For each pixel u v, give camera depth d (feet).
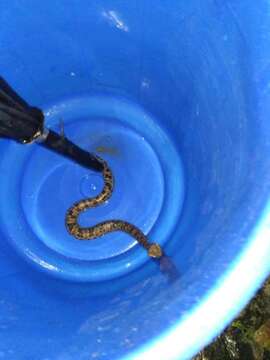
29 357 1.21
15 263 2.10
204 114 1.80
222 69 1.56
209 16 1.53
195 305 1.13
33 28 1.94
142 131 2.31
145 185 2.25
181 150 2.18
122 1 1.81
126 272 2.10
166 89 2.08
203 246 1.37
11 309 1.54
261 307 2.42
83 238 2.19
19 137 1.60
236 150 1.44
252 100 1.32
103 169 2.18
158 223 2.18
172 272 1.56
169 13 1.72
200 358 2.39
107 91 2.32
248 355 2.38
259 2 1.30
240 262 1.14
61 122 2.11
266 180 1.21
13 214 2.25
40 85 2.20
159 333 1.13
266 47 1.30
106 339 1.20
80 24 1.97
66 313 1.59
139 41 1.95
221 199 1.47
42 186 2.30
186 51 1.78
